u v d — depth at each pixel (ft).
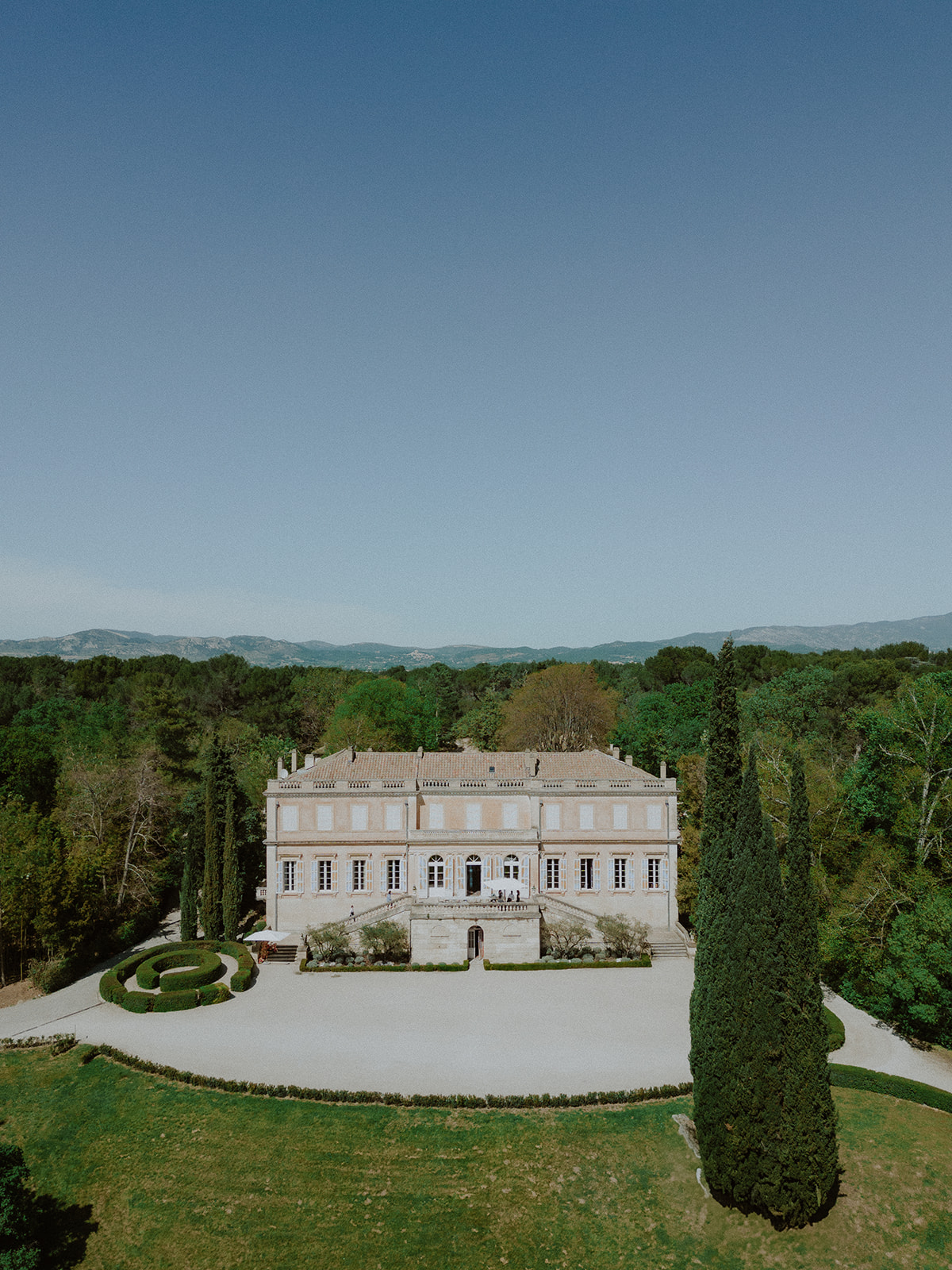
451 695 541.34
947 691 193.36
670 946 197.88
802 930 98.32
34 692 483.10
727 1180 100.32
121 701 470.39
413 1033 151.53
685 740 343.67
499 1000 166.91
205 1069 137.69
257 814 234.38
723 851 110.42
